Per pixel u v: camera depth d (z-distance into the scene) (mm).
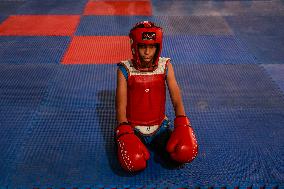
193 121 3459
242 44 5398
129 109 2641
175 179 2691
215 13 6852
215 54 5016
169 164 2824
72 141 3137
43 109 3629
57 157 2928
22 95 3881
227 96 3928
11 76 4301
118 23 6234
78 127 3342
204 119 3498
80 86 4090
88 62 4711
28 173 2742
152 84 2512
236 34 5805
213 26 6148
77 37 5586
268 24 6277
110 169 2789
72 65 4621
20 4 7277
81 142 3123
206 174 2754
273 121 3484
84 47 5203
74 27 6016
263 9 7105
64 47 5195
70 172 2756
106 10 6941
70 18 6461
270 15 6750
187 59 4820
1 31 5793
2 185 2615
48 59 4797
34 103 3736
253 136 3248
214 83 4199
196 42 5430
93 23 6219
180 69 4523
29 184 2631
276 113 3619
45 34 5695
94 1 7527
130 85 2533
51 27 6004
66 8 7039
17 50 5078
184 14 6762
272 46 5344
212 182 2676
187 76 4348
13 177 2699
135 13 6773
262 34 5824
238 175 2758
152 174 2730
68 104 3725
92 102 3764
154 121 2668
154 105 2598
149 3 7445
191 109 3662
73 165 2834
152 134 2693
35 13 6727
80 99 3816
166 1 7617
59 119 3465
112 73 4410
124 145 2371
